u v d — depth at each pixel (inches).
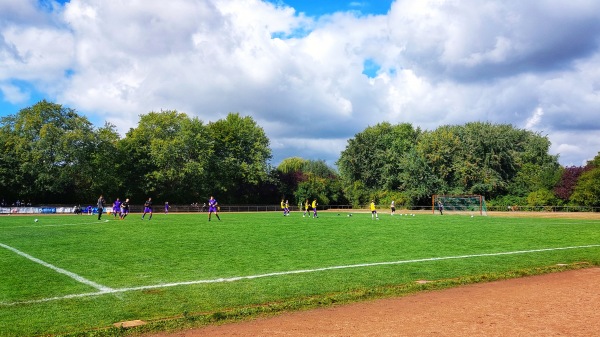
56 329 292.8
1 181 2409.0
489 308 343.6
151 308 343.9
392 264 552.1
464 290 416.2
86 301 363.6
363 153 3713.1
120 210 1811.0
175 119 3065.9
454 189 3063.5
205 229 1080.2
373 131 3922.2
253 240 823.1
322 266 536.7
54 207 2509.8
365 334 276.2
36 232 962.7
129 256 607.8
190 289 408.2
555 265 560.4
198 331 290.4
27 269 502.0
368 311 337.1
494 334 273.9
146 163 2915.8
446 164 3152.1
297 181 3678.6
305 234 957.8
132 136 2982.3
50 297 375.9
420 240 842.2
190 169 2876.5
